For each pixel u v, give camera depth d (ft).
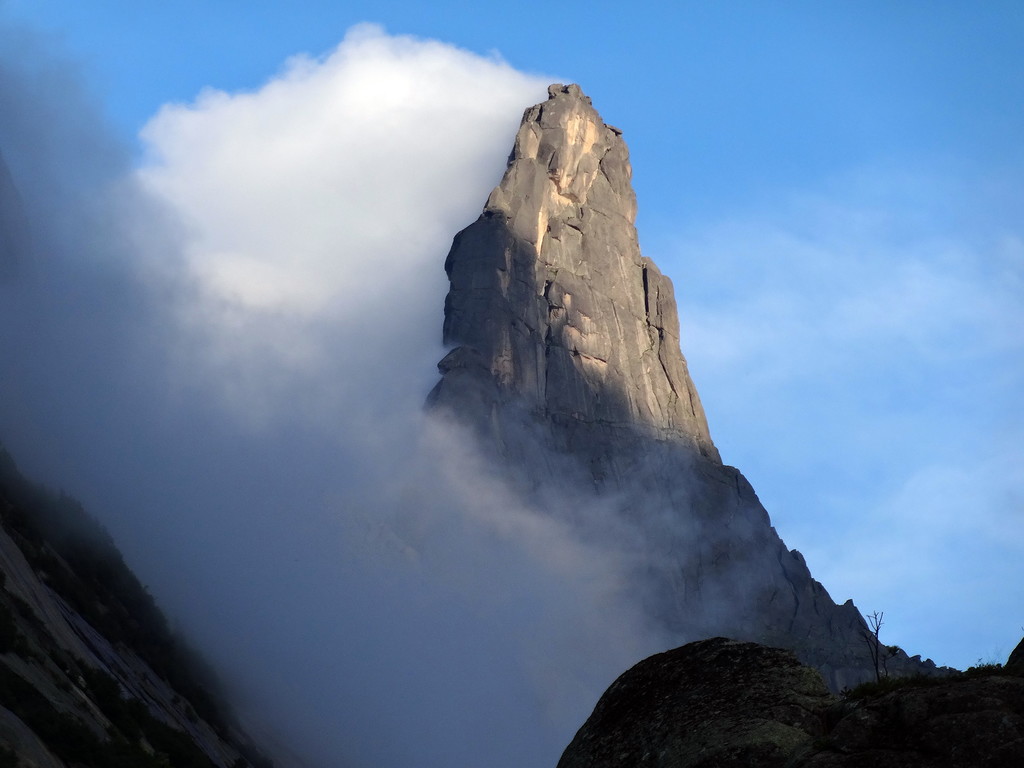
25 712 95.96
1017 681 50.06
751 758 53.93
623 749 60.29
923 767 48.47
